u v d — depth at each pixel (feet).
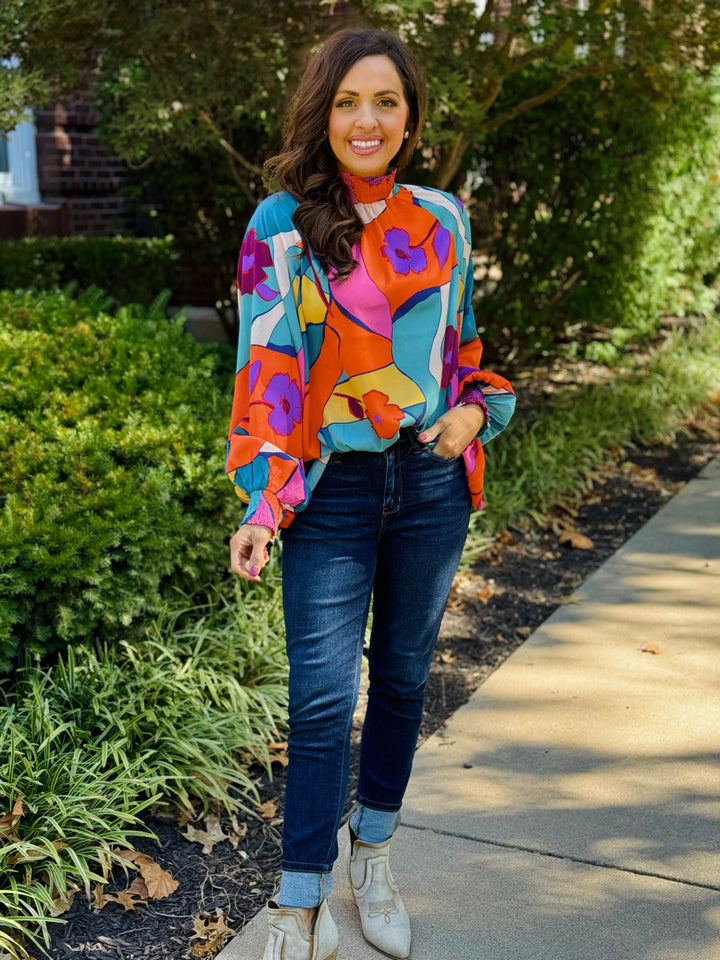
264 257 6.06
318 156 6.28
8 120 14.38
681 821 8.59
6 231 23.32
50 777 8.16
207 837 8.51
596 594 13.51
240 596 11.49
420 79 6.32
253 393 6.04
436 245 6.34
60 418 11.27
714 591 13.55
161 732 8.98
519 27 15.19
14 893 7.20
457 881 7.88
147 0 15.37
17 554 9.27
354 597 6.33
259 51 15.37
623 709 10.48
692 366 24.21
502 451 17.81
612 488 17.85
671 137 24.64
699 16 15.80
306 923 6.36
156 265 23.02
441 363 6.44
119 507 9.95
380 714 7.03
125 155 15.88
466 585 13.91
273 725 9.71
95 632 10.24
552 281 23.75
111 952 7.22
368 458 6.23
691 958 7.04
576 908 7.55
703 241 28.86
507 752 9.71
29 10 13.94
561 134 22.71
